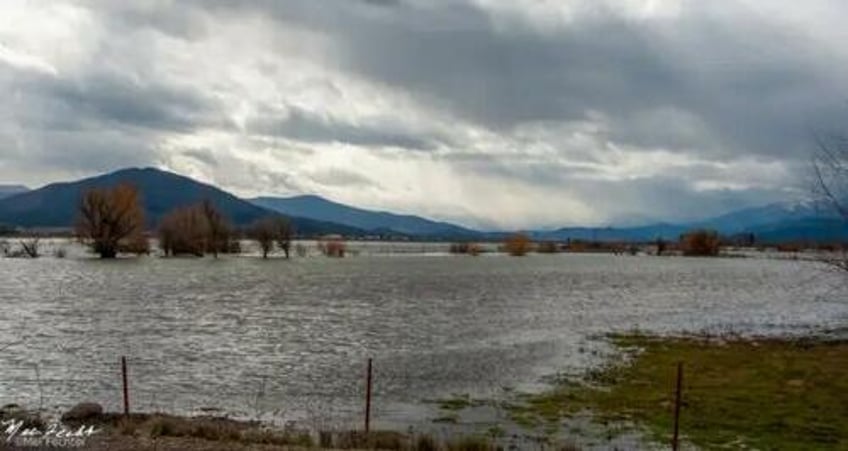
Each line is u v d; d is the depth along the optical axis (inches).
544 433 933.2
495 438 903.1
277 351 1653.5
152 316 2309.3
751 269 6279.5
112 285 3511.3
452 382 1295.5
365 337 1881.2
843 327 2159.2
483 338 1863.9
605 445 876.6
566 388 1229.1
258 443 786.8
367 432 864.3
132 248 5861.2
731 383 1234.6
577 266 6732.3
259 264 6048.2
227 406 1110.4
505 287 3742.6
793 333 1991.9
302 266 5905.5
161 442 768.3
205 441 783.1
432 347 1713.8
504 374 1369.3
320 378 1338.6
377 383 1289.4
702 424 971.9
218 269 5132.9
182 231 6446.9
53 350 1630.2
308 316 2361.0
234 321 2210.9
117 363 1478.8
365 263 6811.0
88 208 5733.3
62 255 6707.7
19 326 2032.5
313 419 1018.1
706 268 6471.5
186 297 2957.7
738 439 899.4
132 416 920.3
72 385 1261.1
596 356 1566.2
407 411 1070.4
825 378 1263.5
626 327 2127.2
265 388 1250.0
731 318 2418.8
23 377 1328.7
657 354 1572.3
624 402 1109.7
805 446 868.6
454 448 791.7
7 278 3907.5
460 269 5836.6
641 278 4736.7
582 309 2652.6
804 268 6451.8
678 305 2881.4
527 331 2007.9
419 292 3363.7
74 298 2851.9
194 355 1590.8
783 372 1326.3
